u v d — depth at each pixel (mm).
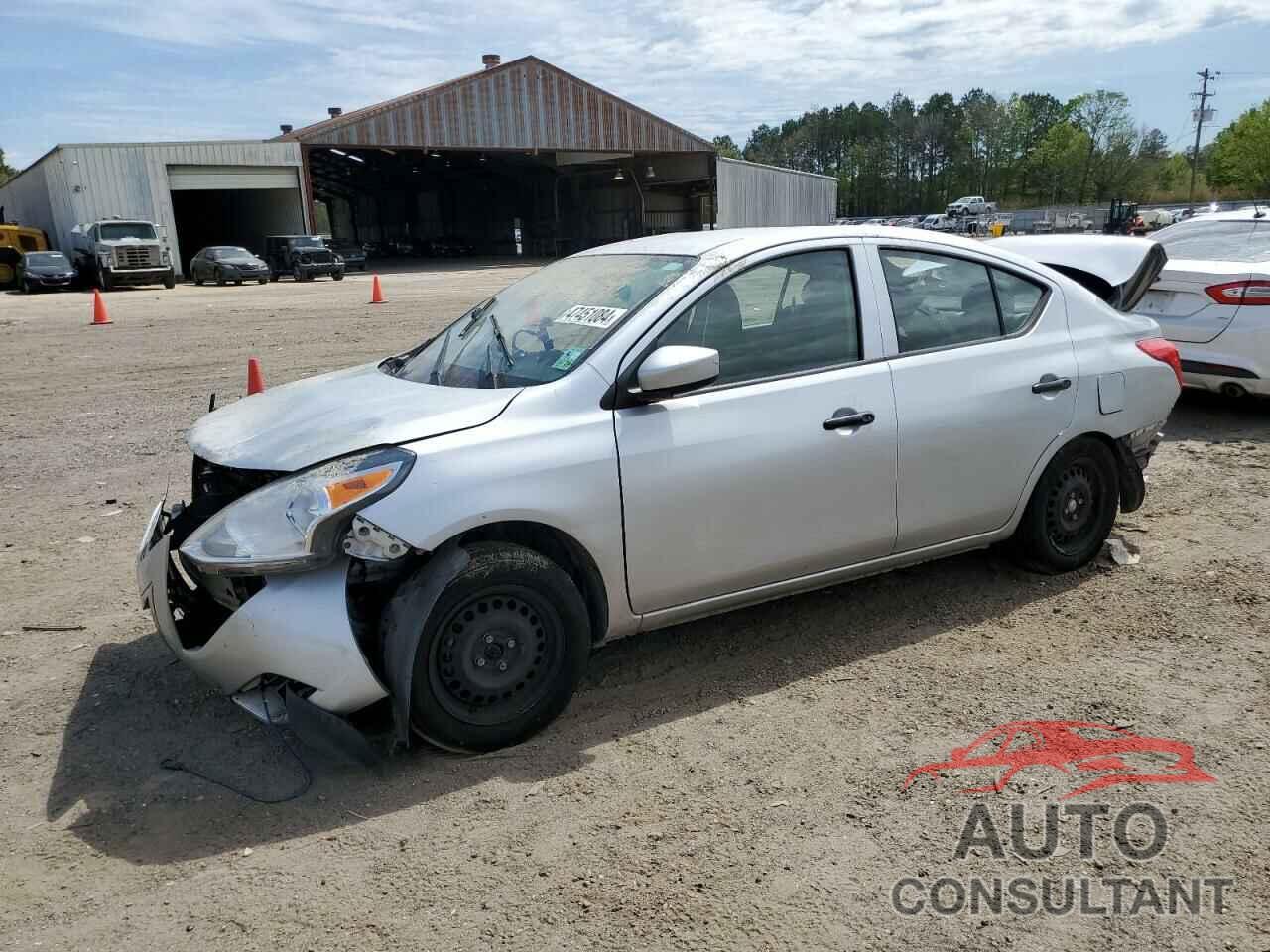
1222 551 5258
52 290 31062
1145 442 5027
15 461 7801
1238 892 2670
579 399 3523
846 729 3568
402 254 68688
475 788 3238
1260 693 3748
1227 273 7578
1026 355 4555
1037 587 4828
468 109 47312
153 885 2787
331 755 3375
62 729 3645
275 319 19391
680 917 2615
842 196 143375
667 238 4414
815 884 2742
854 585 4910
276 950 2523
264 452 3432
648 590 3672
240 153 41594
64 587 5086
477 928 2590
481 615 3309
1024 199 128875
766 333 3941
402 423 3406
